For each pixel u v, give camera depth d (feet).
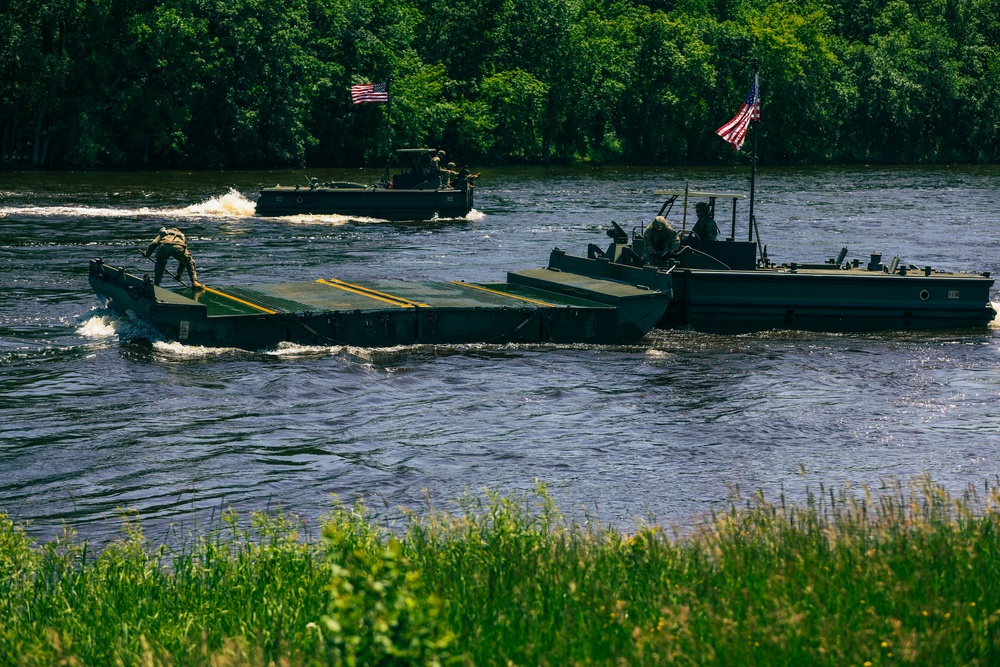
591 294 166.40
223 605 59.16
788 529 67.56
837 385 138.31
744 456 107.76
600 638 50.31
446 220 342.03
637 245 179.83
